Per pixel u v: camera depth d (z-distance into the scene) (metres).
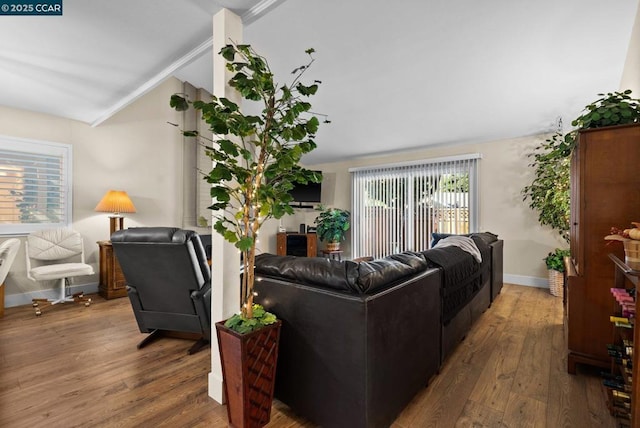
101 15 2.03
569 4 2.30
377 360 1.31
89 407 1.61
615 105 1.84
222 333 1.45
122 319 2.99
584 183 1.91
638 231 1.24
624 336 1.56
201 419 1.51
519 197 4.34
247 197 1.52
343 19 2.72
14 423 1.48
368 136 4.95
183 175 4.88
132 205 3.97
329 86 3.74
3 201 3.34
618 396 1.42
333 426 1.38
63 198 3.73
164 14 2.01
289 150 1.48
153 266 2.19
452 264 2.11
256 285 1.73
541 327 2.75
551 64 2.95
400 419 1.52
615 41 2.59
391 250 5.57
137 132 4.39
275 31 2.93
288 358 1.57
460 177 4.80
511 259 4.40
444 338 2.03
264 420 1.46
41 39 2.30
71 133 3.79
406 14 2.60
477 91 3.50
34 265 3.51
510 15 2.47
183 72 4.60
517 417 1.53
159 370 2.01
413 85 3.55
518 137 4.36
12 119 3.39
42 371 1.98
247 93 1.45
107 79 2.88
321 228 6.08
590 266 1.90
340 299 1.33
